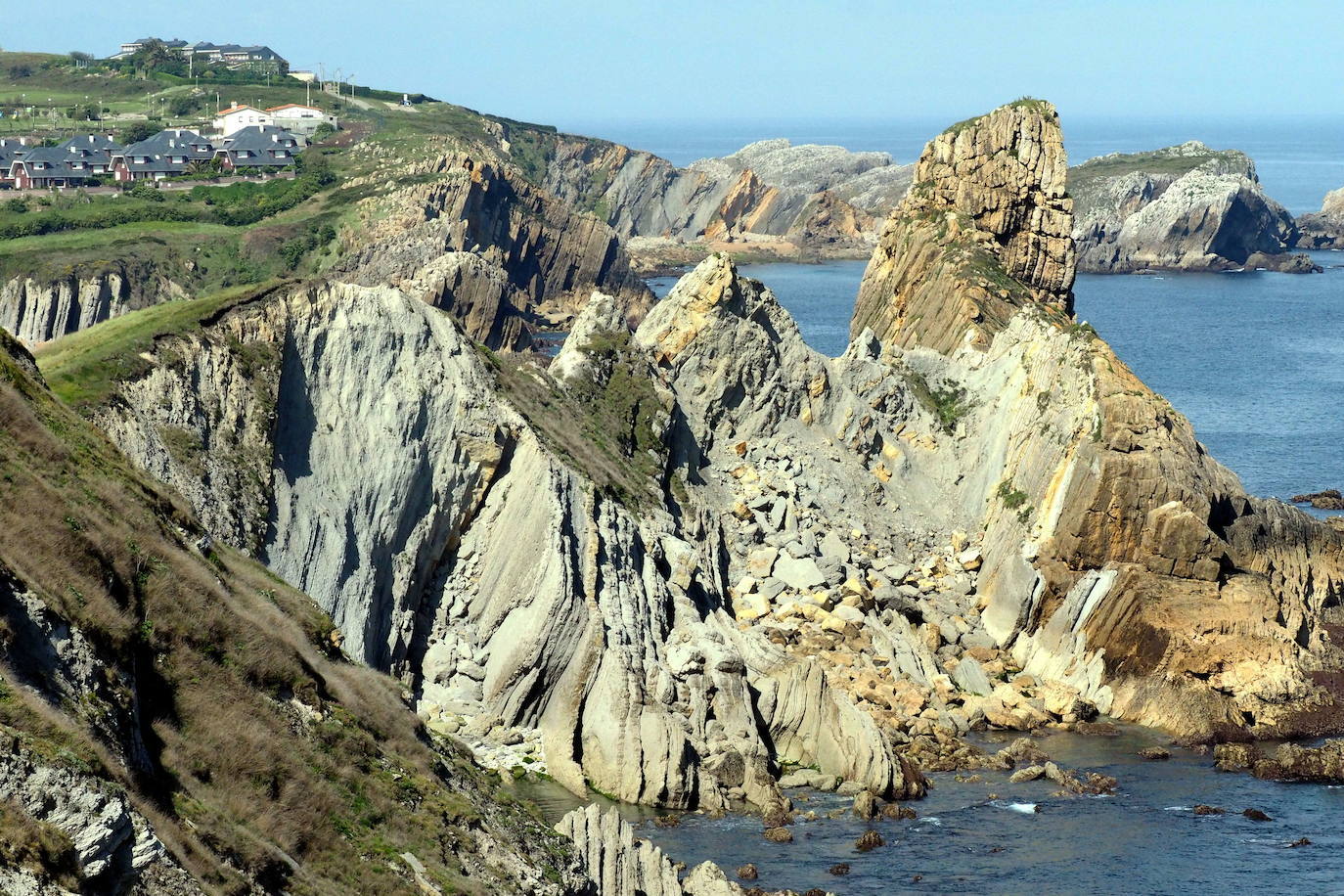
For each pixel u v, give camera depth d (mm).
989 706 91062
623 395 105750
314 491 82000
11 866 35156
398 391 87312
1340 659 99438
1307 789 80500
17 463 53281
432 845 52781
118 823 37938
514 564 85938
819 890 66312
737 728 80188
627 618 83500
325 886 47438
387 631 83062
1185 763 85125
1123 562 97875
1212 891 67562
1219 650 92812
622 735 77000
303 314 85812
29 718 39406
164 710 49438
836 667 91375
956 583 105750
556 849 58781
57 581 47312
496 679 82625
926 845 72062
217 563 62688
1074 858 70812
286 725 53438
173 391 77375
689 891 64125
